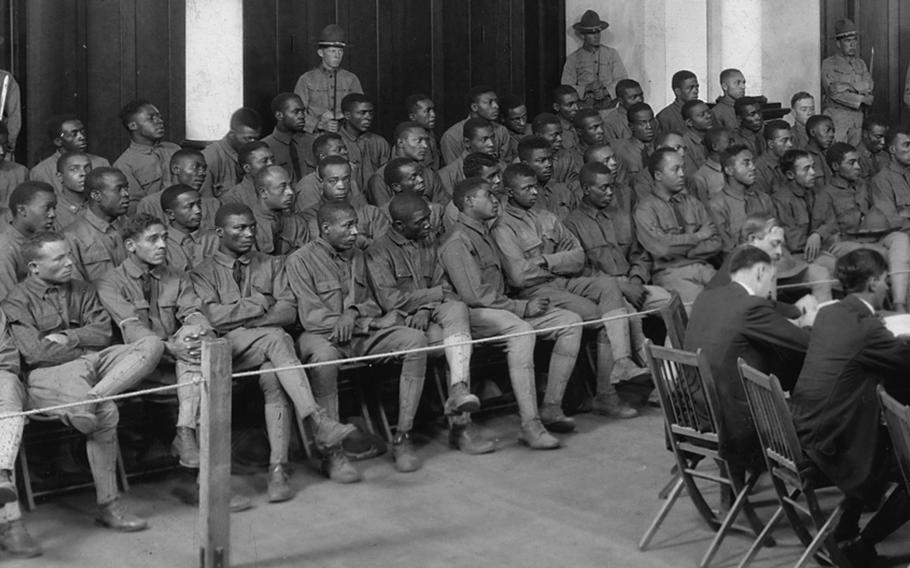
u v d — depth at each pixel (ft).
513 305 24.63
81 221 23.66
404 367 22.38
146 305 21.58
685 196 29.63
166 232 21.63
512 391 26.25
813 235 31.35
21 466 20.30
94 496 20.62
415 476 21.72
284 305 22.82
